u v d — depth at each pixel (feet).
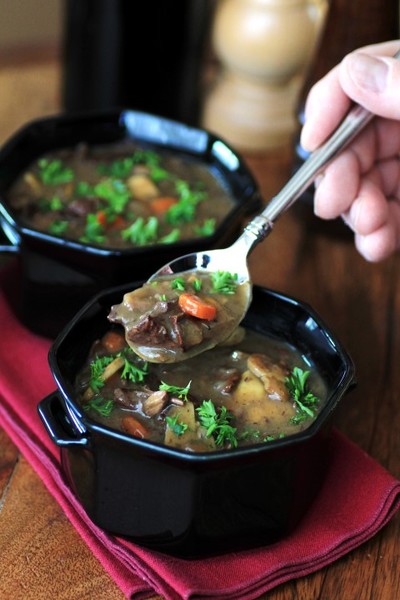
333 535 1.81
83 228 2.15
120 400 1.80
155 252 1.99
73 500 1.83
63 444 1.73
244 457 1.67
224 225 2.04
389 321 2.27
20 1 3.24
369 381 2.12
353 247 2.46
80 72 2.62
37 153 2.33
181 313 1.82
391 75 1.91
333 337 1.88
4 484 1.89
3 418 1.98
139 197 2.25
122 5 2.52
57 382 1.75
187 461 1.65
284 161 2.71
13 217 2.03
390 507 1.85
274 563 1.76
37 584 1.75
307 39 2.61
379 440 2.01
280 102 2.69
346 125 2.00
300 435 1.69
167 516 1.72
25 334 2.15
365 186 2.10
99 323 1.90
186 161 2.38
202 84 2.80
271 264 2.39
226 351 1.92
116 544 1.77
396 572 1.80
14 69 2.89
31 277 2.07
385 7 2.30
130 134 2.41
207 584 1.72
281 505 1.75
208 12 2.81
